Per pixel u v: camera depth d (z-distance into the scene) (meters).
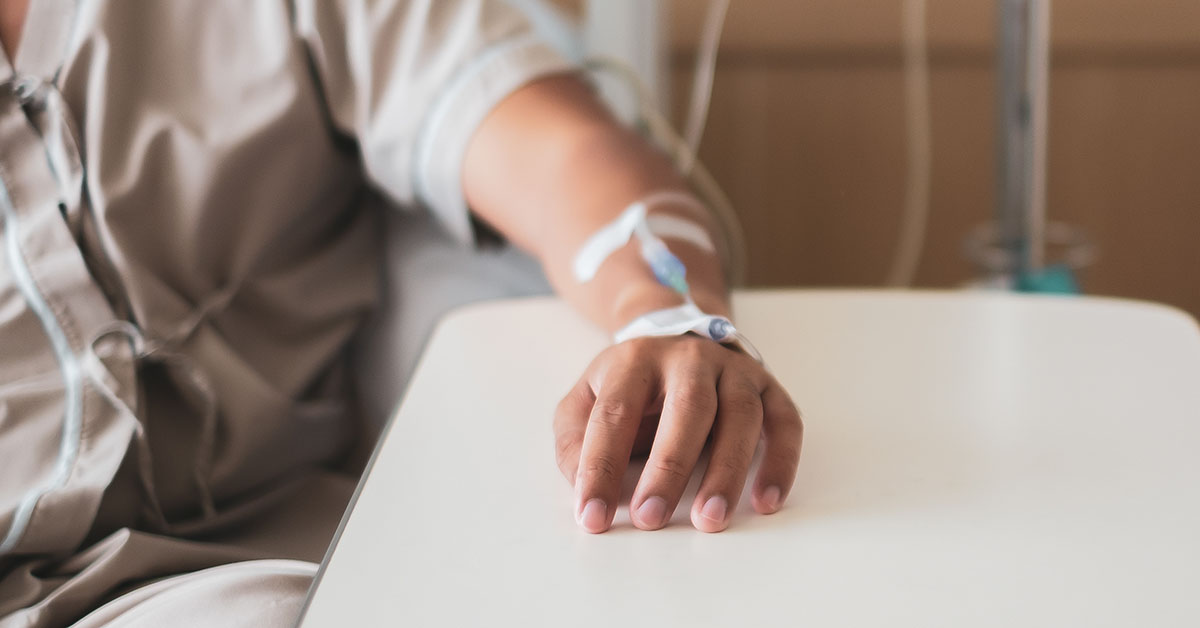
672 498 0.46
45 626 0.57
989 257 1.33
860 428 0.54
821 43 1.48
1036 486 0.47
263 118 0.81
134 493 0.70
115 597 0.60
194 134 0.79
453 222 0.87
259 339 0.82
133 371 0.72
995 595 0.39
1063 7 1.43
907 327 0.68
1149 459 0.49
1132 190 1.50
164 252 0.79
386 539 0.45
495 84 0.83
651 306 0.61
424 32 0.85
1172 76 1.43
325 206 0.89
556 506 0.47
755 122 1.53
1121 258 1.53
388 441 0.54
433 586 0.41
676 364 0.52
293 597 0.52
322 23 0.84
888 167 1.53
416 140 0.84
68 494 0.63
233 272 0.81
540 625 0.38
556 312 0.74
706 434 0.49
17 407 0.68
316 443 0.82
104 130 0.77
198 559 0.63
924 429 0.53
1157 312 0.68
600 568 0.42
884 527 0.44
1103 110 1.46
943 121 1.49
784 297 0.74
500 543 0.44
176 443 0.73
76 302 0.73
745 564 0.42
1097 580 0.40
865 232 1.56
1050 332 0.66
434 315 0.89
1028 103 1.18
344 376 0.89
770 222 1.57
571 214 0.74
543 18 1.15
